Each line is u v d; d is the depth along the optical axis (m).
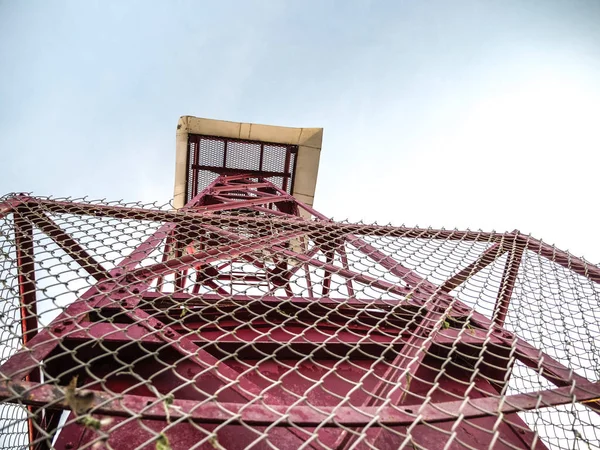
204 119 8.92
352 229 3.08
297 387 1.79
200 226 2.89
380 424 1.13
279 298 2.21
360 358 2.07
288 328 2.20
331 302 2.24
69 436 1.32
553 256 2.68
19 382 1.08
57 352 1.54
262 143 9.35
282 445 1.40
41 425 1.59
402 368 1.50
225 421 1.08
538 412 1.60
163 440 0.93
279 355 2.00
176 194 9.21
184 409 1.09
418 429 1.57
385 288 2.40
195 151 9.20
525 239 3.02
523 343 1.99
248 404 1.09
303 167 9.55
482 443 1.56
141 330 1.70
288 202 8.09
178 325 2.06
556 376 1.70
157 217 2.87
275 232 2.95
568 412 1.43
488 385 1.96
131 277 2.10
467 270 2.59
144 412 1.05
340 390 1.80
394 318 2.30
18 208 2.40
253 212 6.11
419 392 1.86
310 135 9.37
